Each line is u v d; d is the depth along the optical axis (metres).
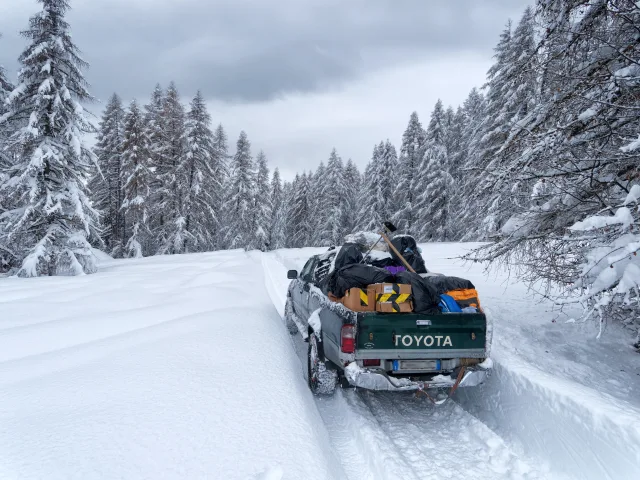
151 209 32.09
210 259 22.11
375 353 3.57
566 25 3.88
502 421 3.70
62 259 15.66
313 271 6.09
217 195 38.06
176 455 2.31
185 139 32.78
